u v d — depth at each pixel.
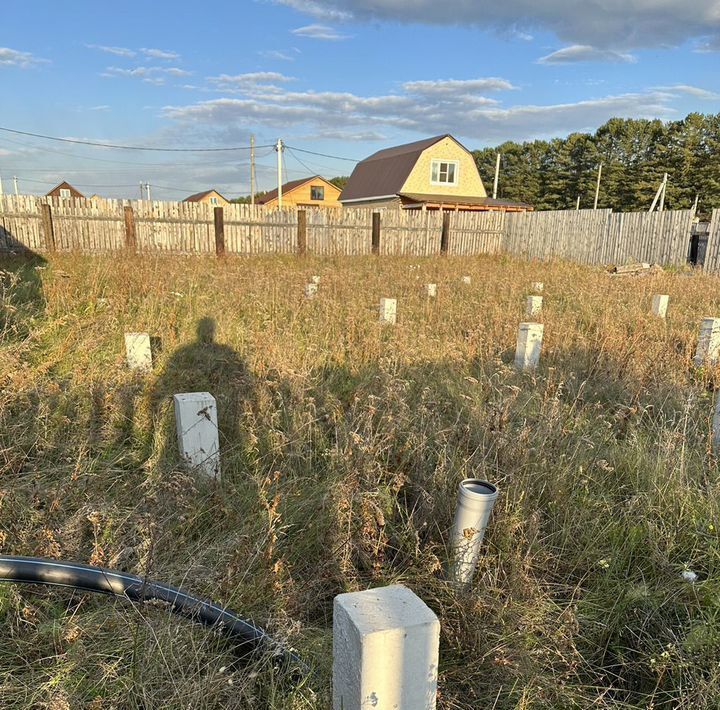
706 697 1.99
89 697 1.89
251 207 17.03
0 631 2.15
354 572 2.53
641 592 2.50
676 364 5.50
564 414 4.08
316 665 1.99
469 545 2.48
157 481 3.07
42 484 3.06
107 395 4.05
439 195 32.16
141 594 2.01
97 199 15.26
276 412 3.87
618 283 11.48
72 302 7.46
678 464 3.40
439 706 1.96
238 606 2.26
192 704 1.82
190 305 7.63
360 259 16.38
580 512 3.05
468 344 6.02
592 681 2.21
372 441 3.31
